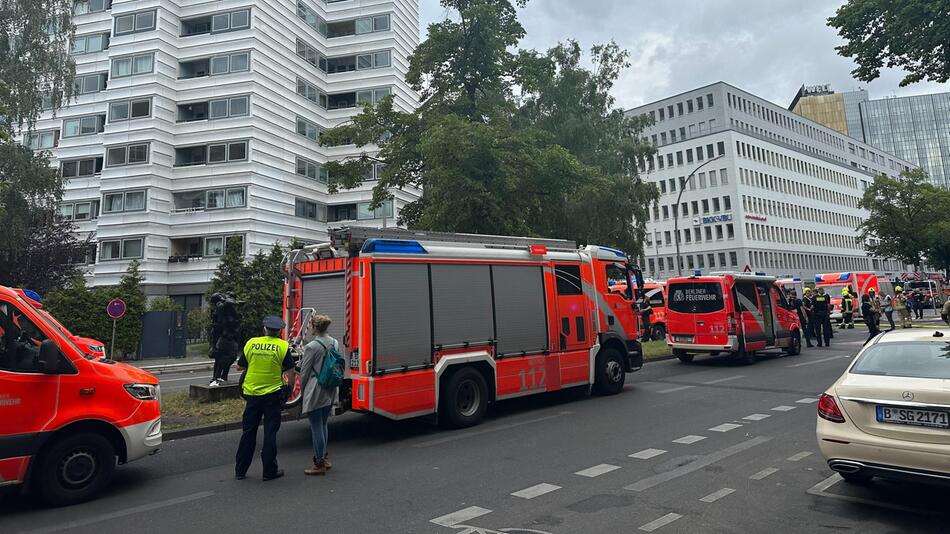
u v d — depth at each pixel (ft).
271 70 128.06
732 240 219.82
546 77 70.23
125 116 122.42
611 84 102.73
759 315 52.95
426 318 27.50
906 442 14.98
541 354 32.22
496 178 56.75
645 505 16.51
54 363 17.90
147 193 119.55
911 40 49.21
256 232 120.88
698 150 231.91
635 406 32.30
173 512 17.25
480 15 63.00
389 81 142.10
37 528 16.22
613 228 90.84
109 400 19.34
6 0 85.66
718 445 23.08
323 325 21.58
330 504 17.53
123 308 60.85
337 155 141.79
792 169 253.03
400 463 22.13
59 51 91.20
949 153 492.95
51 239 91.25
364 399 25.09
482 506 16.85
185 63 128.47
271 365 20.89
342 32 149.18
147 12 123.85
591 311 35.73
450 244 29.86
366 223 138.72
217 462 23.30
